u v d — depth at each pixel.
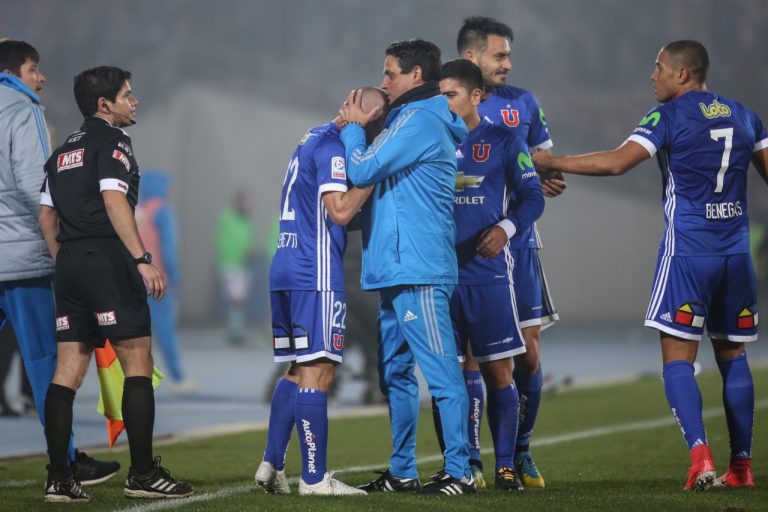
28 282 21.81
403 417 20.66
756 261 84.56
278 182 96.38
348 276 41.00
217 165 96.06
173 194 94.56
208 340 78.56
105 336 20.30
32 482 22.91
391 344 20.62
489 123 21.50
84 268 20.02
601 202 98.69
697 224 21.02
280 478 20.64
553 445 30.23
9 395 43.16
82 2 93.31
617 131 101.38
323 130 20.11
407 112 19.41
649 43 104.69
